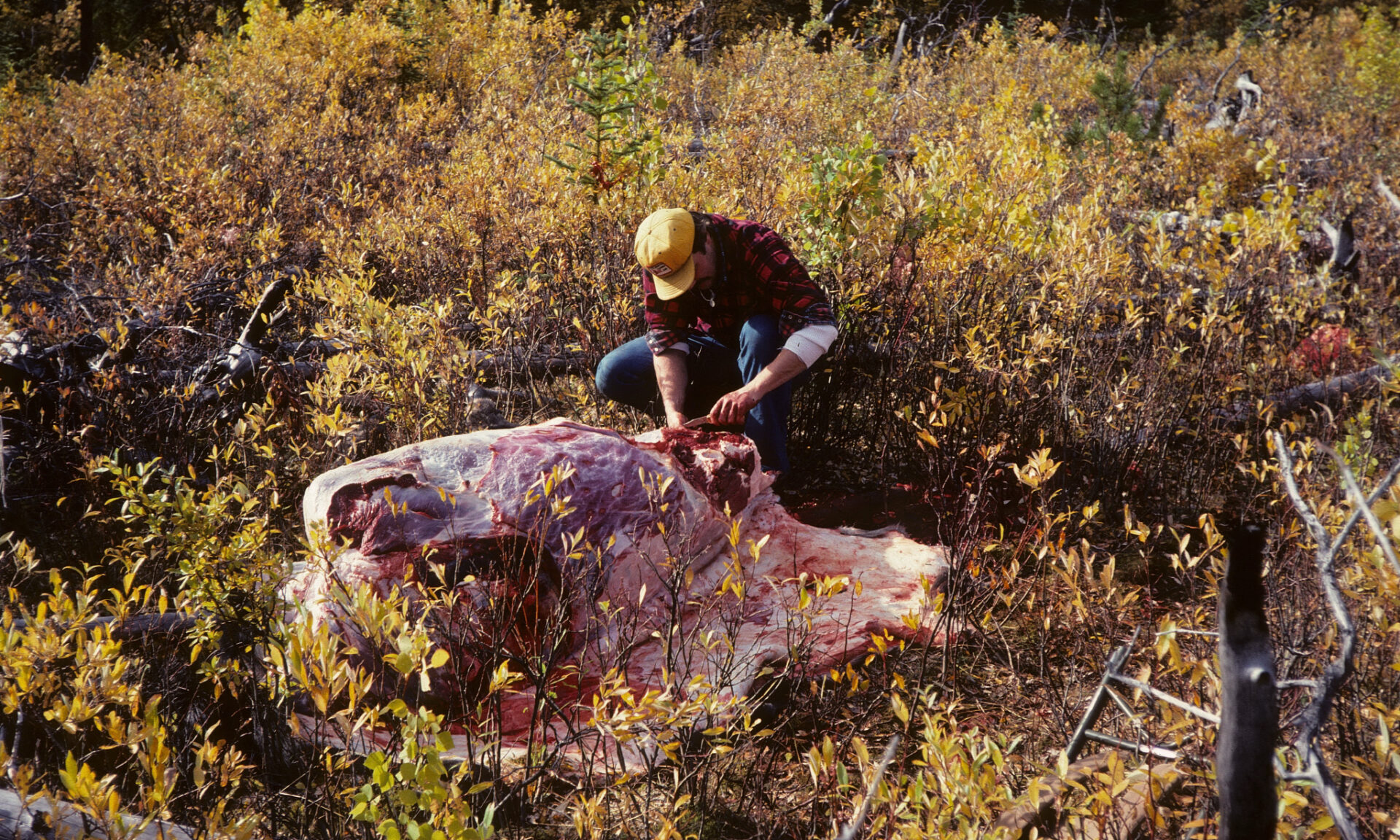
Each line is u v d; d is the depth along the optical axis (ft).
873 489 12.75
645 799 7.33
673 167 18.97
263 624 7.23
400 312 13.24
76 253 17.52
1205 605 9.50
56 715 5.66
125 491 7.83
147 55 39.14
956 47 53.31
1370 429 11.55
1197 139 24.54
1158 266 14.74
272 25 36.24
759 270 11.37
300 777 6.63
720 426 11.31
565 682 8.52
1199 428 12.94
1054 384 12.40
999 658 9.22
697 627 8.15
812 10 53.21
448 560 8.22
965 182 15.83
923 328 13.50
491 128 25.22
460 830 5.06
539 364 14.90
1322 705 3.92
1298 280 15.62
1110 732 7.62
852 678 7.59
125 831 4.92
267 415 12.14
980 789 5.25
